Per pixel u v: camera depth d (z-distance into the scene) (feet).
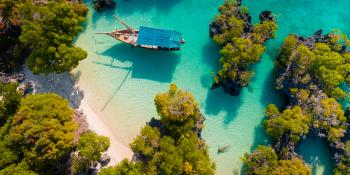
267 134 165.89
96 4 171.94
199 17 178.40
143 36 164.14
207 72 171.32
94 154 143.13
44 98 143.13
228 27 164.96
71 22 153.48
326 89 162.09
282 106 168.86
